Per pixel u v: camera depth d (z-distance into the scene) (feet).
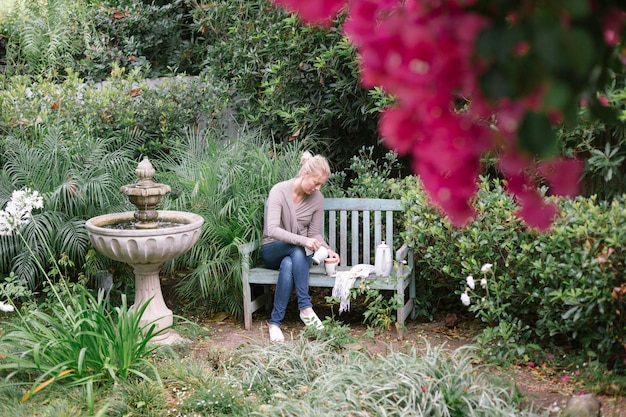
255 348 13.35
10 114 18.90
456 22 3.14
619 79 12.48
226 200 17.57
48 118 19.34
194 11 22.65
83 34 25.79
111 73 23.27
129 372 12.09
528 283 13.53
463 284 15.02
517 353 13.38
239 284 16.26
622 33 3.51
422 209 15.06
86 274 17.83
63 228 17.06
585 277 12.06
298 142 20.36
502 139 3.34
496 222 13.62
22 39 24.14
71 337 11.91
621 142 13.71
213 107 21.47
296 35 19.36
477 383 11.19
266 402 11.49
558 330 13.43
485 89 3.16
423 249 15.40
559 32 2.94
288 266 15.21
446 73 3.14
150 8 26.50
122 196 18.33
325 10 3.47
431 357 11.72
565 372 12.67
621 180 14.55
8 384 11.25
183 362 12.85
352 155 20.99
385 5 3.45
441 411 10.29
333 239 16.87
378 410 10.16
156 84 21.77
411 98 3.22
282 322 16.62
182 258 17.78
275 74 20.11
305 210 15.84
